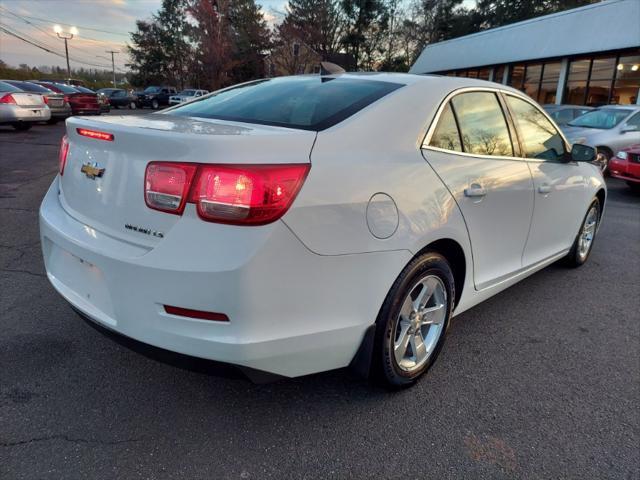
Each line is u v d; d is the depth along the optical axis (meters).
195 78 45.22
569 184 3.79
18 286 3.54
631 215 7.24
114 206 2.00
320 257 1.91
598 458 2.12
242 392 2.46
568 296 3.96
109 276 1.94
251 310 1.80
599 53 18.41
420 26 46.31
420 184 2.28
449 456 2.09
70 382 2.46
